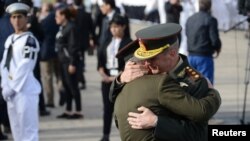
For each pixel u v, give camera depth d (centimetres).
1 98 1347
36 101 1143
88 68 2658
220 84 2138
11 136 1452
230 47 2964
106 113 1348
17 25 1125
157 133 575
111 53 1302
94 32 2138
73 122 1627
